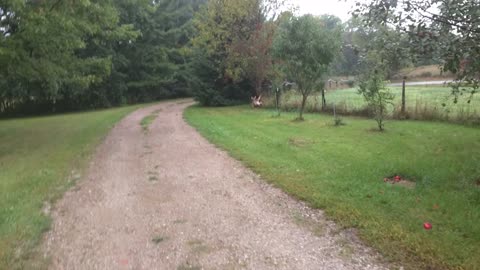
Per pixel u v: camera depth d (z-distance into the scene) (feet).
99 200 20.43
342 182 20.85
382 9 18.44
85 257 13.89
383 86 39.45
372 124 42.75
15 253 14.20
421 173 21.61
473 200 17.10
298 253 13.62
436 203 17.02
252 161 27.20
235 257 13.53
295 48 49.70
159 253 14.06
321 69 49.75
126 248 14.56
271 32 78.79
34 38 38.32
